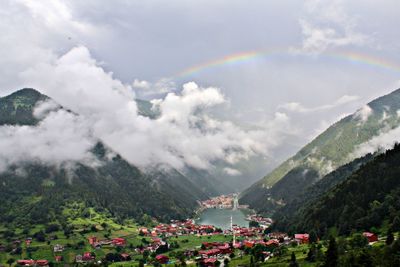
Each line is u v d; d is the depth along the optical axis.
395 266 176.25
